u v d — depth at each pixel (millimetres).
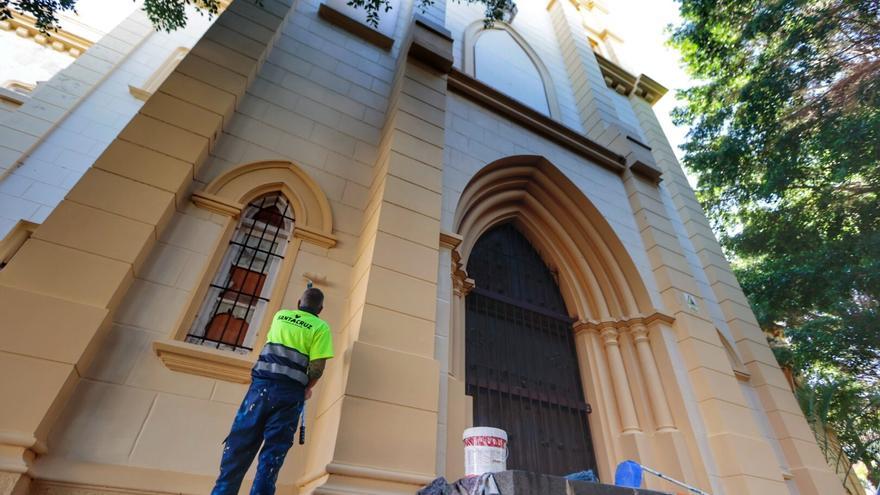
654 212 9289
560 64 13555
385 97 7812
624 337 7535
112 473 3279
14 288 3391
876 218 12953
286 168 5871
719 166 15273
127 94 9062
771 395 8383
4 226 6121
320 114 6781
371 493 3316
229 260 5008
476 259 7875
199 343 4375
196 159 4930
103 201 4168
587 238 8656
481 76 10844
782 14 12594
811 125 12883
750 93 13578
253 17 6984
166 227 4621
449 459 4609
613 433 6637
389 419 3766
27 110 7672
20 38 9828
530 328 7543
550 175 8898
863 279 12781
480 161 7832
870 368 14211
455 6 12148
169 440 3619
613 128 10898
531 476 2744
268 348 3334
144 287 4223
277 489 3744
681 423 6438
